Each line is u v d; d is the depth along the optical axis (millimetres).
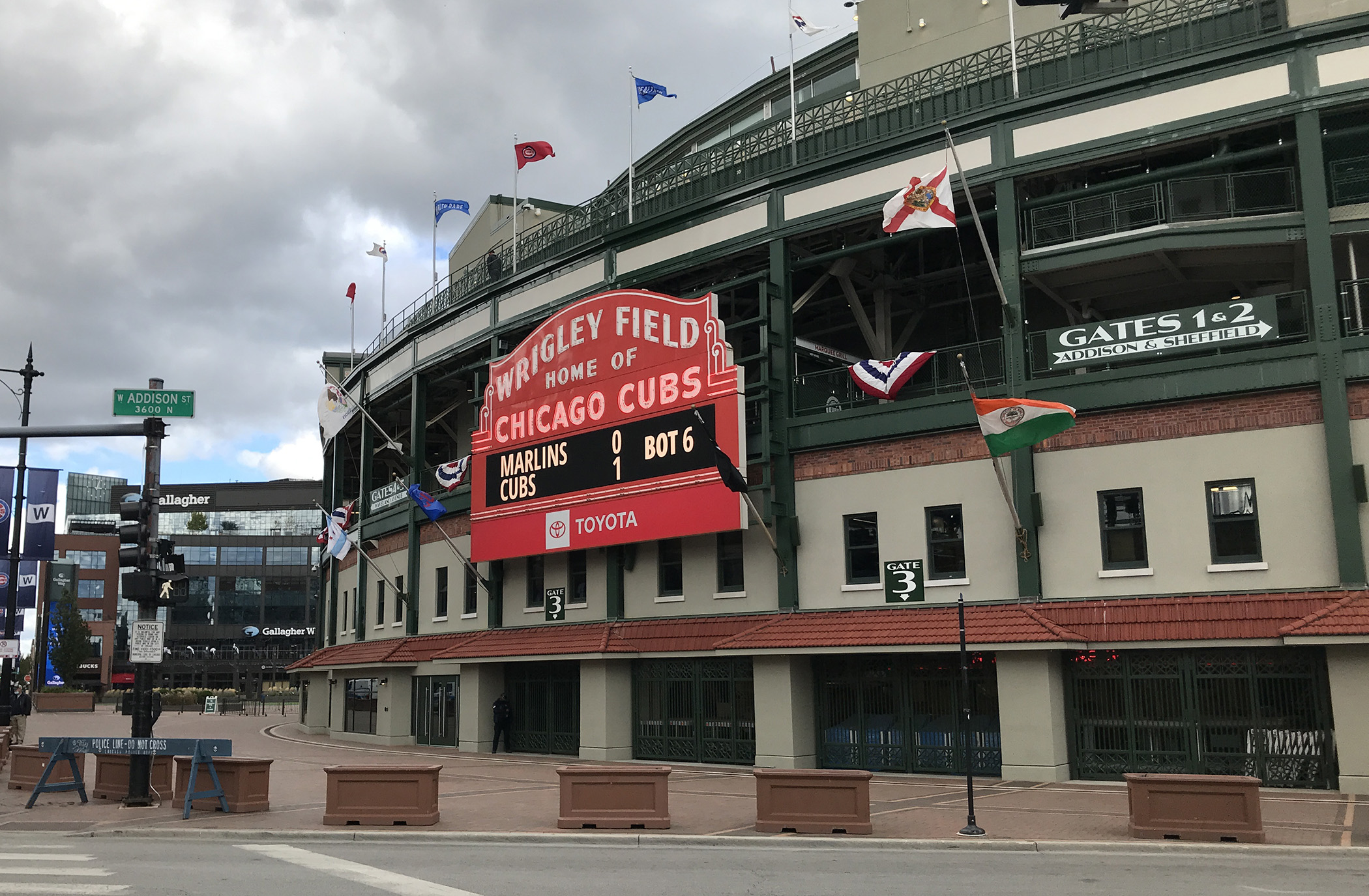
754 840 15703
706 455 28391
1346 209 23547
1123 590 23297
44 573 120562
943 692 25141
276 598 130250
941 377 31406
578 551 33062
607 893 11789
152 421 20062
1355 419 21500
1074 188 26625
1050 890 11938
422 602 39938
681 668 29562
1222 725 21891
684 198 31484
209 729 49562
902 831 16391
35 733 44500
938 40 31406
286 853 14984
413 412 41500
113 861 14203
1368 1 22719
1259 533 22172
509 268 37219
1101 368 26750
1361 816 17391
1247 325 22656
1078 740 23297
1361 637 19844
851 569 27031
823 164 28312
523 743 33562
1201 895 11641
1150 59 24422
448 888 12078
